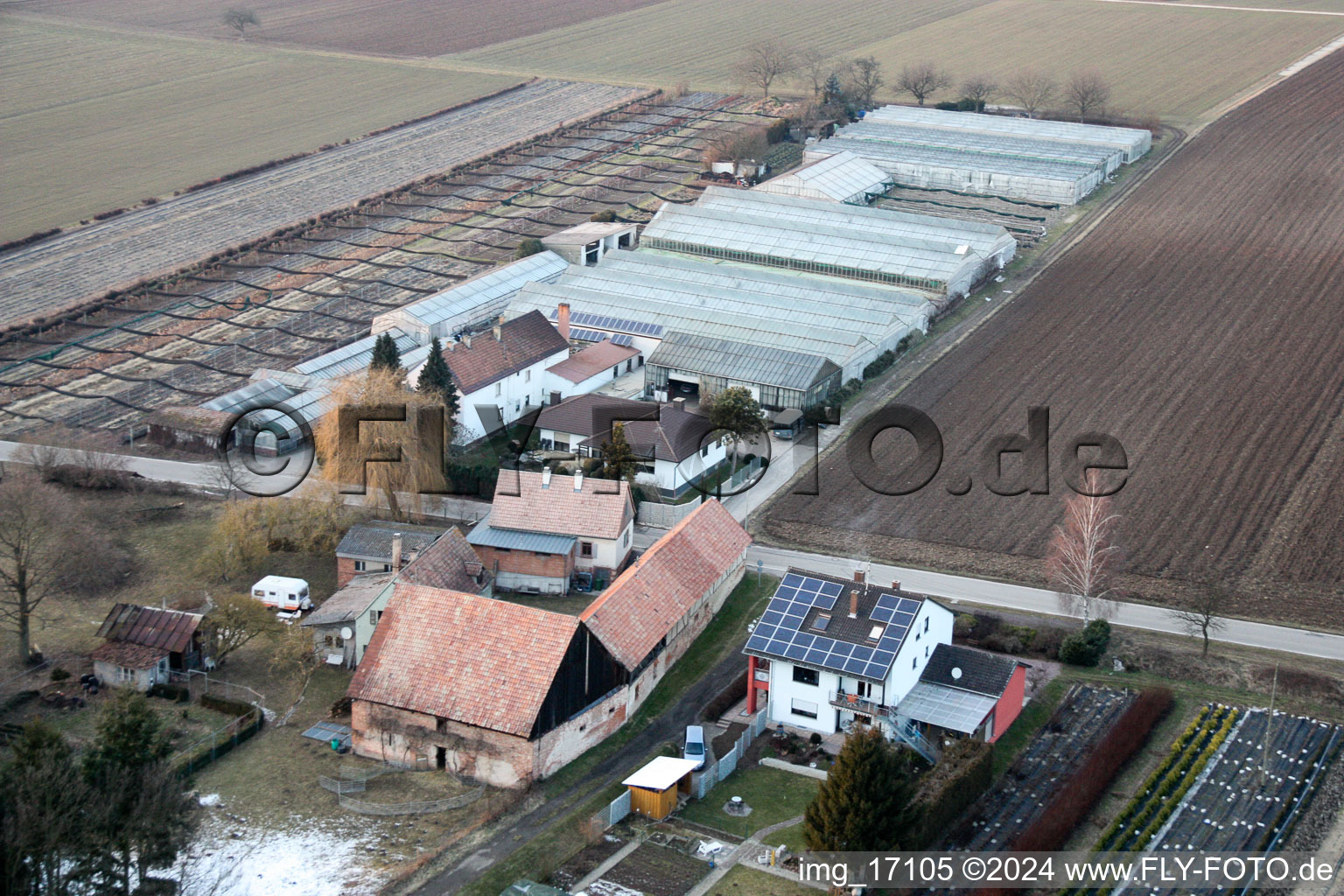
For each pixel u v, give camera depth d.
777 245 187.75
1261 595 109.50
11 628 99.75
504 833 79.25
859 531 119.31
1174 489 127.38
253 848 77.00
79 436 133.12
